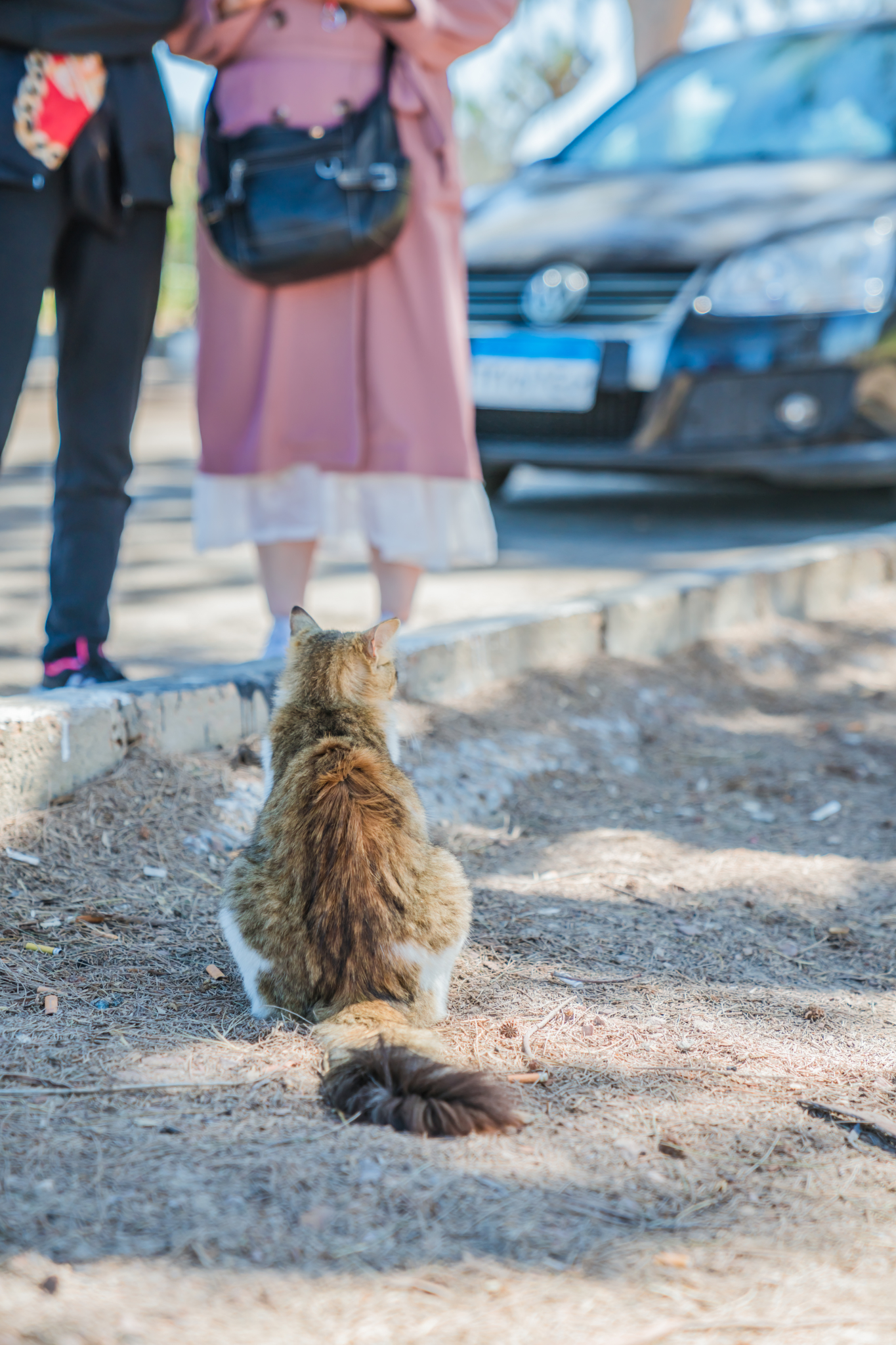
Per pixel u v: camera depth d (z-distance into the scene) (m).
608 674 4.41
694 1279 1.60
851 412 5.75
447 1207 1.71
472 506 3.74
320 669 2.57
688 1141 1.94
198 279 3.65
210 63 3.46
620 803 3.69
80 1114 1.89
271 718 2.64
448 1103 1.87
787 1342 1.50
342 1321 1.48
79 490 3.28
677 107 7.32
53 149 2.92
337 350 3.51
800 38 7.38
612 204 6.59
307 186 3.30
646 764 4.02
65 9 2.88
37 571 5.43
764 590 5.24
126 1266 1.54
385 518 3.62
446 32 3.41
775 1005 2.48
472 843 3.29
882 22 7.24
